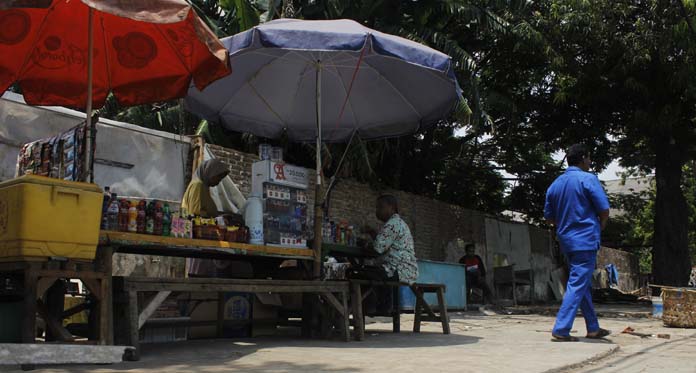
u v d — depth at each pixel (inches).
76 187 151.6
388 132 312.8
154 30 209.9
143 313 169.5
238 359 170.9
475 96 533.3
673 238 697.6
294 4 527.2
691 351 215.3
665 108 633.0
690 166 1277.1
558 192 254.7
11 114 300.8
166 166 363.6
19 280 165.3
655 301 447.2
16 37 208.7
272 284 203.8
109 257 161.6
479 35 664.4
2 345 133.8
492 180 877.8
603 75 648.4
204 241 187.6
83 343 155.9
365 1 518.0
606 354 201.2
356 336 234.2
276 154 231.1
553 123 762.2
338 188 494.9
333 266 294.8
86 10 207.2
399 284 255.4
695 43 576.4
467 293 562.6
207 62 213.5
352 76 293.3
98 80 229.8
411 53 225.1
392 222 261.6
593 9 592.4
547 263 805.9
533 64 691.4
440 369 157.0
